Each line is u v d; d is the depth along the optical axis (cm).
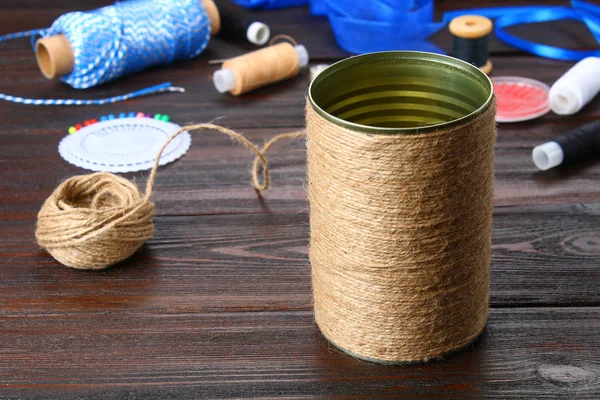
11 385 103
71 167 153
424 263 93
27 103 179
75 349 109
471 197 91
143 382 103
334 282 99
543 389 100
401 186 88
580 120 165
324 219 95
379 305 97
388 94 104
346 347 104
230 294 119
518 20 201
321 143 90
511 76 184
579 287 117
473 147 88
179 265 126
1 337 112
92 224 119
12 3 230
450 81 100
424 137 85
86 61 180
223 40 211
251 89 182
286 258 127
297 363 105
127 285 122
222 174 150
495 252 126
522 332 109
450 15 208
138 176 150
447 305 98
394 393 99
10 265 127
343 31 194
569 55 189
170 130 166
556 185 143
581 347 106
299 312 115
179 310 116
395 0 187
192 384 102
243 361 106
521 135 160
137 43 185
